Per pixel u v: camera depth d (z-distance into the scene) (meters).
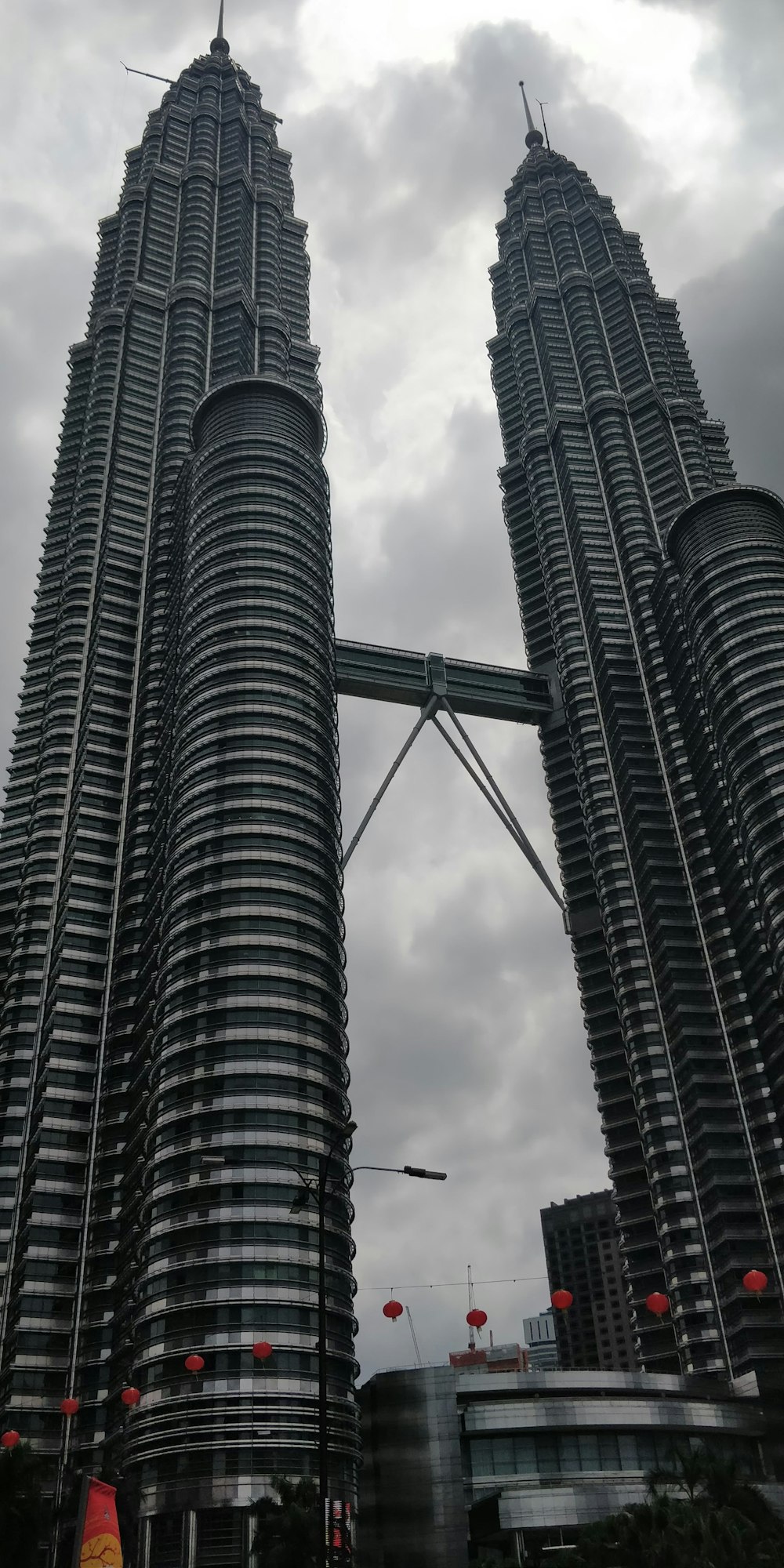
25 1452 63.34
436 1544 101.25
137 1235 124.31
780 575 182.00
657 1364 160.25
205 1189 114.81
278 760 148.62
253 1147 117.12
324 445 199.38
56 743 181.62
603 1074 186.75
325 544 181.62
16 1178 143.25
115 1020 152.25
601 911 197.50
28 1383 127.06
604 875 193.38
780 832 158.38
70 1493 111.31
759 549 185.38
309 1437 100.81
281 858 139.62
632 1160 177.12
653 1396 117.88
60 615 198.88
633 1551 68.06
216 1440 99.25
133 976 154.12
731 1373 147.25
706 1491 75.50
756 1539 68.12
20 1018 155.50
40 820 173.88
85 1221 138.00
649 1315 163.12
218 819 142.50
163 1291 110.00
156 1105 124.50
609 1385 116.38
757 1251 150.38
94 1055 150.00
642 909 187.62
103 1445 114.50
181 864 141.25
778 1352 142.25
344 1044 133.12
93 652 189.12
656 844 187.88
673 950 176.50
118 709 183.88
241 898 135.25
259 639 160.12
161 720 174.00
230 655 158.25
